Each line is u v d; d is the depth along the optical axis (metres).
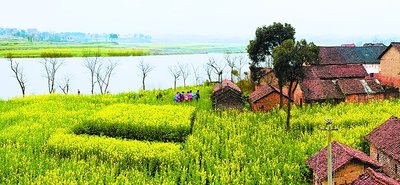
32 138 48.66
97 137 48.50
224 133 49.47
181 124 50.81
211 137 48.28
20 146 46.25
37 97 76.88
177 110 59.94
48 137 50.12
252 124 55.38
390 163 37.66
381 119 53.84
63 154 44.75
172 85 115.31
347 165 34.31
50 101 72.81
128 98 77.31
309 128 53.56
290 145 45.06
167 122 51.78
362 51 91.25
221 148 44.97
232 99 64.75
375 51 91.88
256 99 64.19
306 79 69.75
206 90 83.50
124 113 57.41
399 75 74.62
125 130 52.00
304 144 44.81
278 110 61.97
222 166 39.34
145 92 81.56
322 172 34.84
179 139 50.69
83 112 63.06
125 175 39.94
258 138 47.25
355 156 34.22
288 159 41.09
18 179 38.12
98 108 67.19
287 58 51.88
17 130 52.22
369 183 28.36
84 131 53.19
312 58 53.44
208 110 65.12
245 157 41.97
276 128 52.16
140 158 41.97
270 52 71.19
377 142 40.00
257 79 76.44
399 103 63.88
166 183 35.41
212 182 37.25
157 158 41.97
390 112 57.59
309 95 66.00
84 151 44.09
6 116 60.84
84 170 39.41
